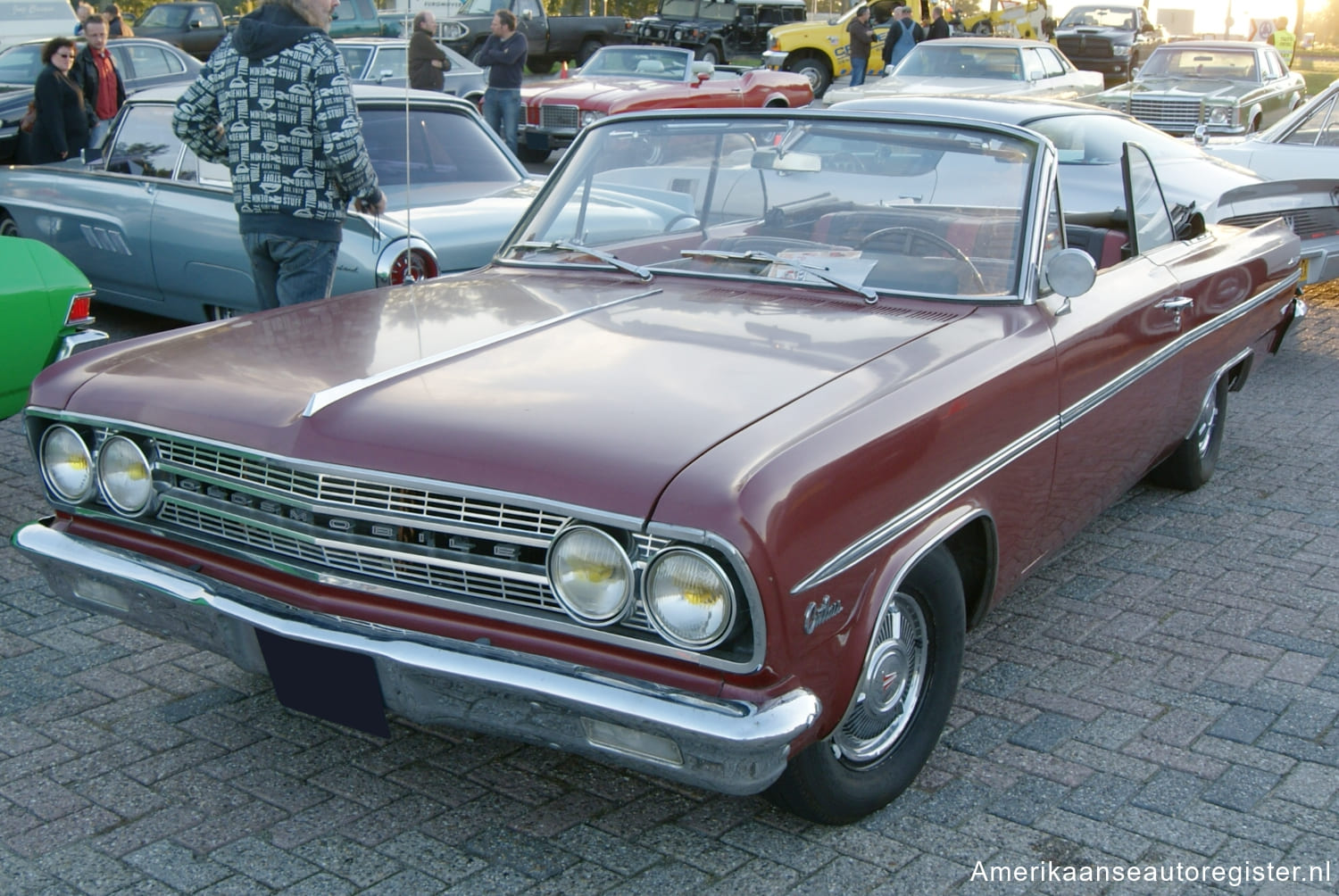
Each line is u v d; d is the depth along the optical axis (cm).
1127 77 2777
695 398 266
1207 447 530
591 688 242
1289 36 2975
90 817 295
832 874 277
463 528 251
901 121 372
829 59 2412
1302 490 543
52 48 1116
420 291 366
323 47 479
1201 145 965
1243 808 305
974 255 345
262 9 482
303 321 336
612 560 238
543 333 312
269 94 478
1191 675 374
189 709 347
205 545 289
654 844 288
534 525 245
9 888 269
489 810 300
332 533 267
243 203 492
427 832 291
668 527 230
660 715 236
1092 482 380
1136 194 448
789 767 271
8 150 1318
